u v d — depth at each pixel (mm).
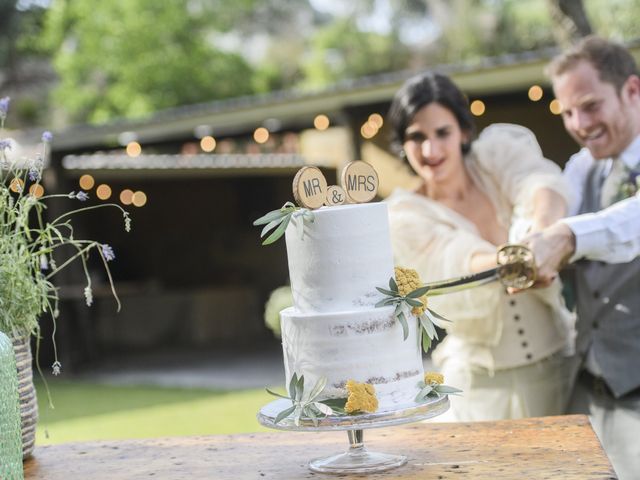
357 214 1968
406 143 3033
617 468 2885
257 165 11898
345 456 2066
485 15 23219
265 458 2154
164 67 25016
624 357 2865
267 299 14031
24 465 2232
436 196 3123
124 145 10734
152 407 7836
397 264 3021
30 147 10141
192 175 11633
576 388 3053
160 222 14508
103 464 2191
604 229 2602
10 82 27594
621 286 2877
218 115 9391
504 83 8484
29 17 27078
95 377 10047
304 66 29359
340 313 1922
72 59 25203
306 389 1966
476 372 3074
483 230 3084
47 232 2240
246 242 14648
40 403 8562
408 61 27078
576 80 2934
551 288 2986
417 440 2230
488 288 2924
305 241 1985
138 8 25125
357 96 8828
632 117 2951
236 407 7508
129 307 12438
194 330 12484
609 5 14703
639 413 2842
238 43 31531
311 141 14508
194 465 2131
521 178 2996
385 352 1943
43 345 10680
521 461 1979
